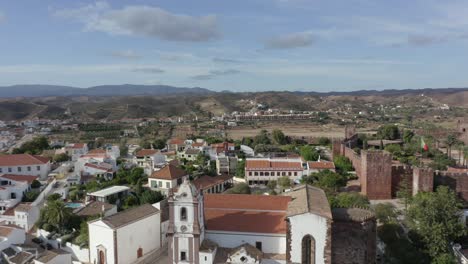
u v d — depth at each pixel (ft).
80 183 435.12
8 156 480.64
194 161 545.03
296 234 211.00
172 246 220.43
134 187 402.11
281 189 411.75
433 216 251.80
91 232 254.88
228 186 444.96
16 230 284.82
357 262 220.64
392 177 393.91
